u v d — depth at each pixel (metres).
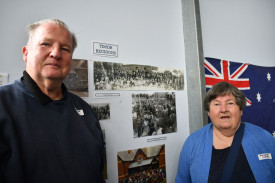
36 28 0.72
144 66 1.36
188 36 1.53
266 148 0.98
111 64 1.23
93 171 0.74
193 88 1.49
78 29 1.14
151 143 1.36
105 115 1.20
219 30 1.79
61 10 1.09
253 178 0.92
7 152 0.59
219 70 1.72
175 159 1.45
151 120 1.36
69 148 0.69
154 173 1.35
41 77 0.71
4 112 0.60
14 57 0.97
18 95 0.67
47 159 0.63
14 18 0.97
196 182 1.02
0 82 0.93
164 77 1.44
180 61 1.54
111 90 1.22
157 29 1.44
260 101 1.93
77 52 1.13
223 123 1.01
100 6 1.22
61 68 0.73
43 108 0.69
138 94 1.32
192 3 1.51
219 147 1.04
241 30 1.94
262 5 2.13
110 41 1.24
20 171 0.58
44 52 0.70
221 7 1.82
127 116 1.27
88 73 1.15
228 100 1.02
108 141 1.19
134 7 1.35
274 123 1.99
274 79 2.04
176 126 1.47
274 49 2.18
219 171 0.96
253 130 1.05
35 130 0.64
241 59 1.92
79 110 0.83
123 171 1.24
